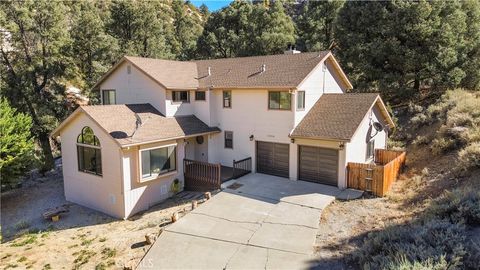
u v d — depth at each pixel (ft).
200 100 69.51
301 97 60.34
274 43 132.16
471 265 23.58
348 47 109.40
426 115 81.76
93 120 52.75
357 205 47.06
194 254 35.19
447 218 31.48
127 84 71.31
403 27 92.07
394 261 25.32
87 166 57.26
